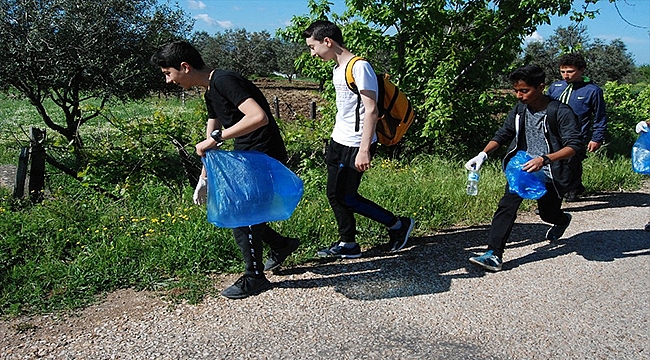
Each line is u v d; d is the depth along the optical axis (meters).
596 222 6.00
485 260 4.53
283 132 8.34
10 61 9.27
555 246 5.20
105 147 6.50
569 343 3.47
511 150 4.64
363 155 4.10
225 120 3.74
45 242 4.71
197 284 4.13
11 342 3.34
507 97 9.63
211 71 3.78
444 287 4.23
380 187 6.34
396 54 9.23
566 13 8.60
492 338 3.51
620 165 8.29
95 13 9.58
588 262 4.79
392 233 4.82
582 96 6.41
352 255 4.73
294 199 3.76
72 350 3.27
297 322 3.65
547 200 4.79
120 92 10.08
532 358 3.29
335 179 4.49
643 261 4.83
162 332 3.49
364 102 4.07
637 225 5.89
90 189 6.45
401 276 4.41
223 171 3.59
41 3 9.45
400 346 3.39
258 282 4.02
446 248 5.04
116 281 4.11
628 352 3.38
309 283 4.24
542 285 4.30
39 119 19.53
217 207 3.60
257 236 3.95
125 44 10.11
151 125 6.46
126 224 5.22
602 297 4.11
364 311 3.82
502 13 8.88
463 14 9.18
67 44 9.46
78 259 4.34
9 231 4.85
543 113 4.37
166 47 3.69
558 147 4.36
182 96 20.00
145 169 6.52
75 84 10.16
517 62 10.20
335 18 9.41
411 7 8.88
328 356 3.26
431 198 6.04
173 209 5.74
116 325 3.56
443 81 8.53
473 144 9.65
